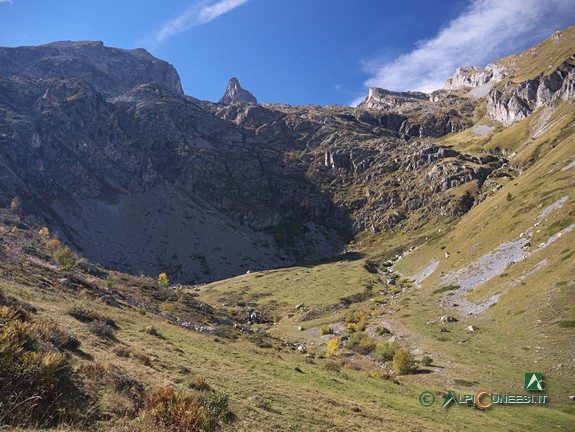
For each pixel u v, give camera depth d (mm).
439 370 50969
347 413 25266
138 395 15914
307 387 30656
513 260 85438
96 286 62344
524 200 112500
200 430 13789
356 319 93750
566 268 66500
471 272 97000
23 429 10000
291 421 20672
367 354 66312
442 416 31047
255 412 20438
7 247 67875
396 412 29391
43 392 12141
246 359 37531
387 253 192000
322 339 85312
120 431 12086
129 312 48656
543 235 84375
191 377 22625
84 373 16156
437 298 92938
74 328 25922
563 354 49094
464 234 130125
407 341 68188
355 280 141750
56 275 56844
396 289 119688
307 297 128500
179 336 40375
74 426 11664
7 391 11117
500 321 66500
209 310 92750
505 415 34469
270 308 125312
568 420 33906
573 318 55594
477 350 57719
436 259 131000
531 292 68125
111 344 25031
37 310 27562
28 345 14539
